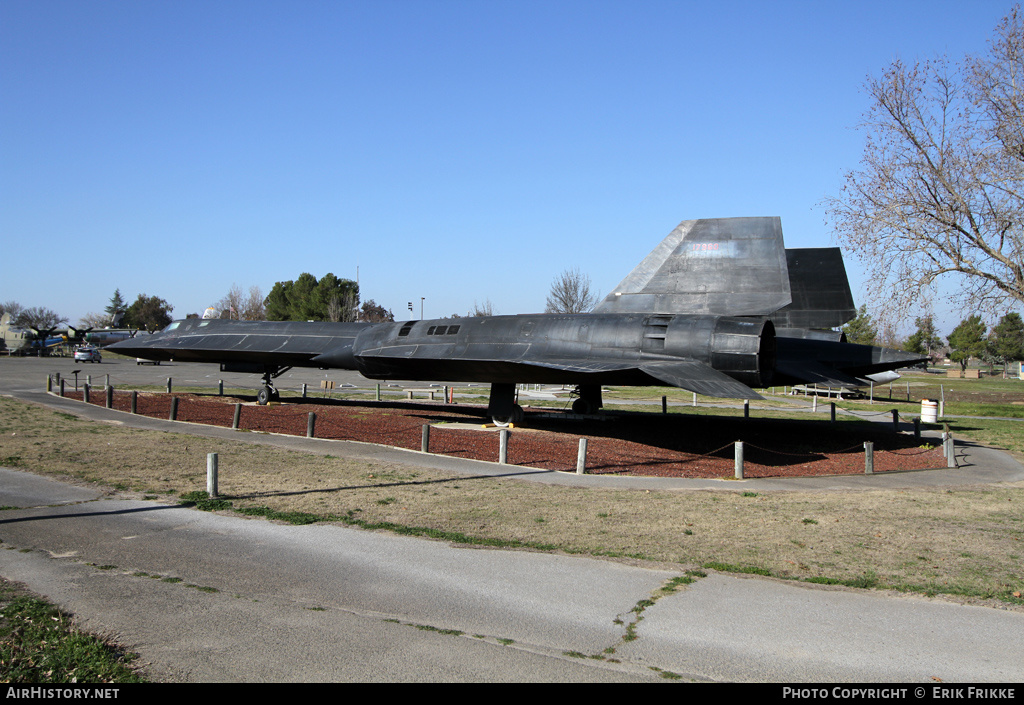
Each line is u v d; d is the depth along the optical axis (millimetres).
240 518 9320
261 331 27031
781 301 18328
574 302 62250
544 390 46156
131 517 9234
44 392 29172
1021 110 23578
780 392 49375
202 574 7023
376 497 10789
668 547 8367
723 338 17141
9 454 13562
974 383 70188
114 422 19438
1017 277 23891
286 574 7090
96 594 6371
